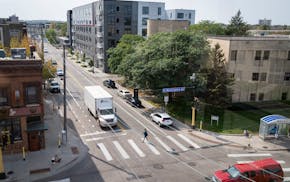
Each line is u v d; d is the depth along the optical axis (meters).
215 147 27.81
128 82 45.25
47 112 37.72
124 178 21.31
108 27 73.62
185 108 40.97
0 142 24.67
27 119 25.55
